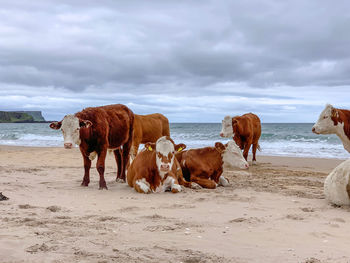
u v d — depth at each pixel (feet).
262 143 96.43
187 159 29.63
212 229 15.70
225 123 47.88
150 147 26.21
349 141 37.73
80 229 15.21
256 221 17.21
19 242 12.99
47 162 51.03
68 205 21.15
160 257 11.82
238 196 24.34
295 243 13.83
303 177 37.06
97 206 21.01
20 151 69.67
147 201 22.67
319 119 37.65
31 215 17.97
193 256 11.98
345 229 15.98
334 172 21.88
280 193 26.07
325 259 11.98
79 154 63.26
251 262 11.64
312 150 76.54
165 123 47.39
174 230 15.43
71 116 26.78
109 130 29.68
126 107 33.27
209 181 28.63
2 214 17.99
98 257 11.59
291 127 229.66
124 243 13.39
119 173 32.78
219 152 29.30
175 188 25.94
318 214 18.83
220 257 12.00
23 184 29.09
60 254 11.81
